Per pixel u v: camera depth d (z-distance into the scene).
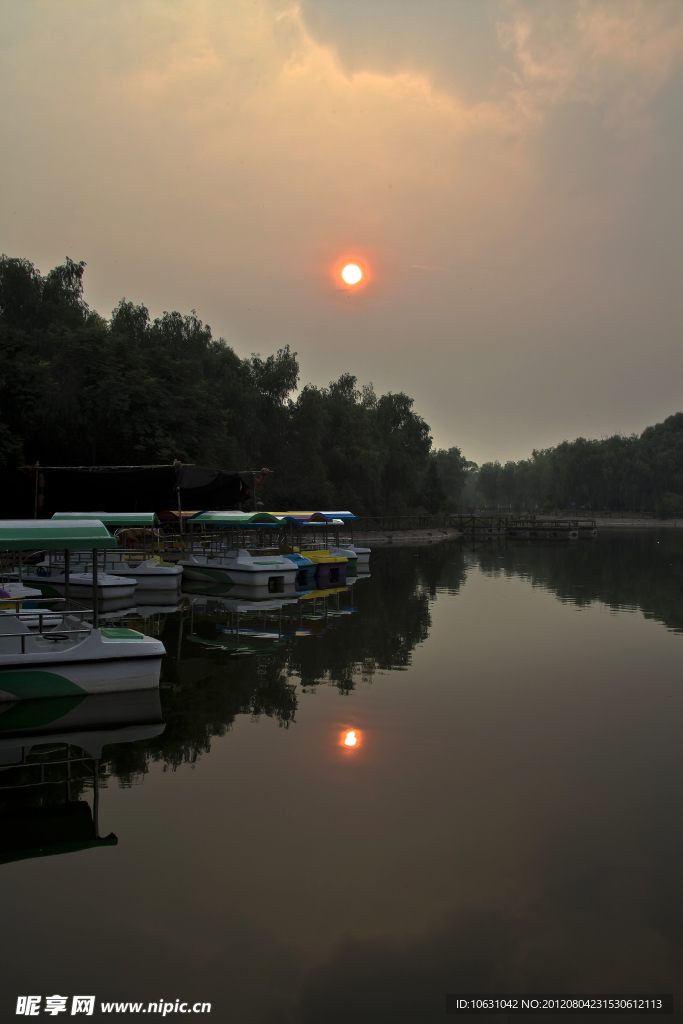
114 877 5.27
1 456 27.23
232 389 44.88
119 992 4.15
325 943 4.57
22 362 30.42
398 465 59.91
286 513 28.16
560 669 11.60
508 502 143.88
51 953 4.47
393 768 7.34
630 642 13.83
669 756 7.73
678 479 94.31
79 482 24.80
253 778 7.04
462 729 8.57
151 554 22.20
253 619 16.00
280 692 10.05
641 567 30.38
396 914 4.86
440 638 14.09
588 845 5.77
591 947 4.55
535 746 8.01
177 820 6.13
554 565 31.55
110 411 31.83
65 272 39.94
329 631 14.64
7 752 7.66
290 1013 3.99
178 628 14.77
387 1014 4.00
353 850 5.66
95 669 9.30
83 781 6.94
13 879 5.23
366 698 9.81
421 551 41.47
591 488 99.25
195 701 9.52
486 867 5.41
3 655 8.91
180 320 43.41
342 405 57.06
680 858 5.59
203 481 23.97
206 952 4.48
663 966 4.36
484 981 4.24
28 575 19.12
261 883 5.18
